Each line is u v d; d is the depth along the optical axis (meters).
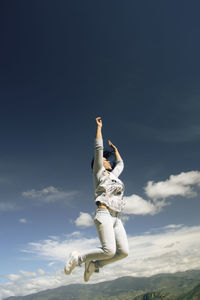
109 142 4.93
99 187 3.65
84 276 3.70
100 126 3.95
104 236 3.35
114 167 4.64
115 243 3.40
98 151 3.73
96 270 3.74
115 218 3.63
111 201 3.56
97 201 3.56
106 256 3.29
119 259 3.60
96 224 3.51
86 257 3.41
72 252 3.56
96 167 3.76
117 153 4.86
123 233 3.63
